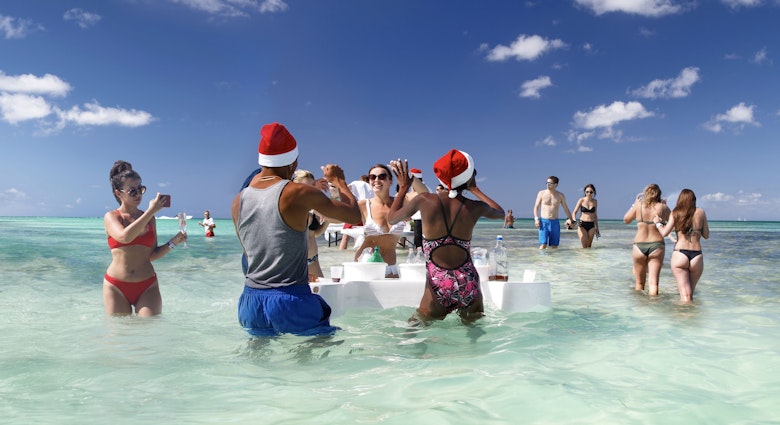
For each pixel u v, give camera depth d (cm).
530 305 525
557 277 859
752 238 2194
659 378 314
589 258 1212
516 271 944
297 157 404
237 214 393
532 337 417
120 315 500
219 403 270
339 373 322
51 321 478
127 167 498
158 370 328
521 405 266
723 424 245
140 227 472
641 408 263
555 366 338
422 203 473
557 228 1513
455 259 463
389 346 387
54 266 973
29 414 254
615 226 4109
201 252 1353
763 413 258
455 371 325
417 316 470
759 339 417
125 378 312
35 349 377
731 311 552
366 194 833
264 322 381
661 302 612
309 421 245
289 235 376
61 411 259
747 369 334
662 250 693
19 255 1189
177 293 674
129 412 258
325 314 401
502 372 324
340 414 254
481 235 2422
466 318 463
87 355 360
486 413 255
